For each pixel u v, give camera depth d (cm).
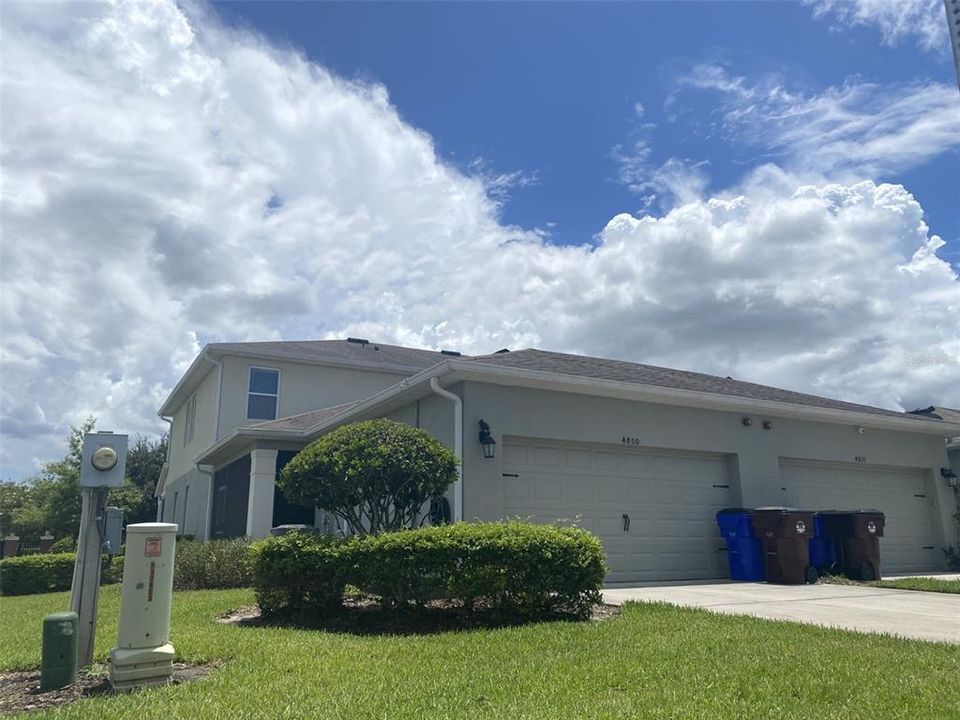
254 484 1534
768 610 824
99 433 565
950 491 1694
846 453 1535
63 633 496
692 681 462
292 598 814
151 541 505
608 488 1234
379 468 852
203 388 2202
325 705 415
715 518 1341
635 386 1230
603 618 758
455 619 752
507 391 1151
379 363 2172
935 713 394
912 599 941
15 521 3559
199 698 436
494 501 1092
